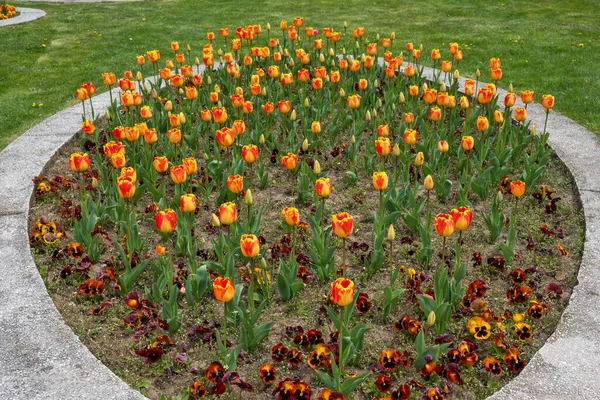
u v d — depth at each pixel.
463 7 16.56
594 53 11.06
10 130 7.46
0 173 5.91
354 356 3.52
